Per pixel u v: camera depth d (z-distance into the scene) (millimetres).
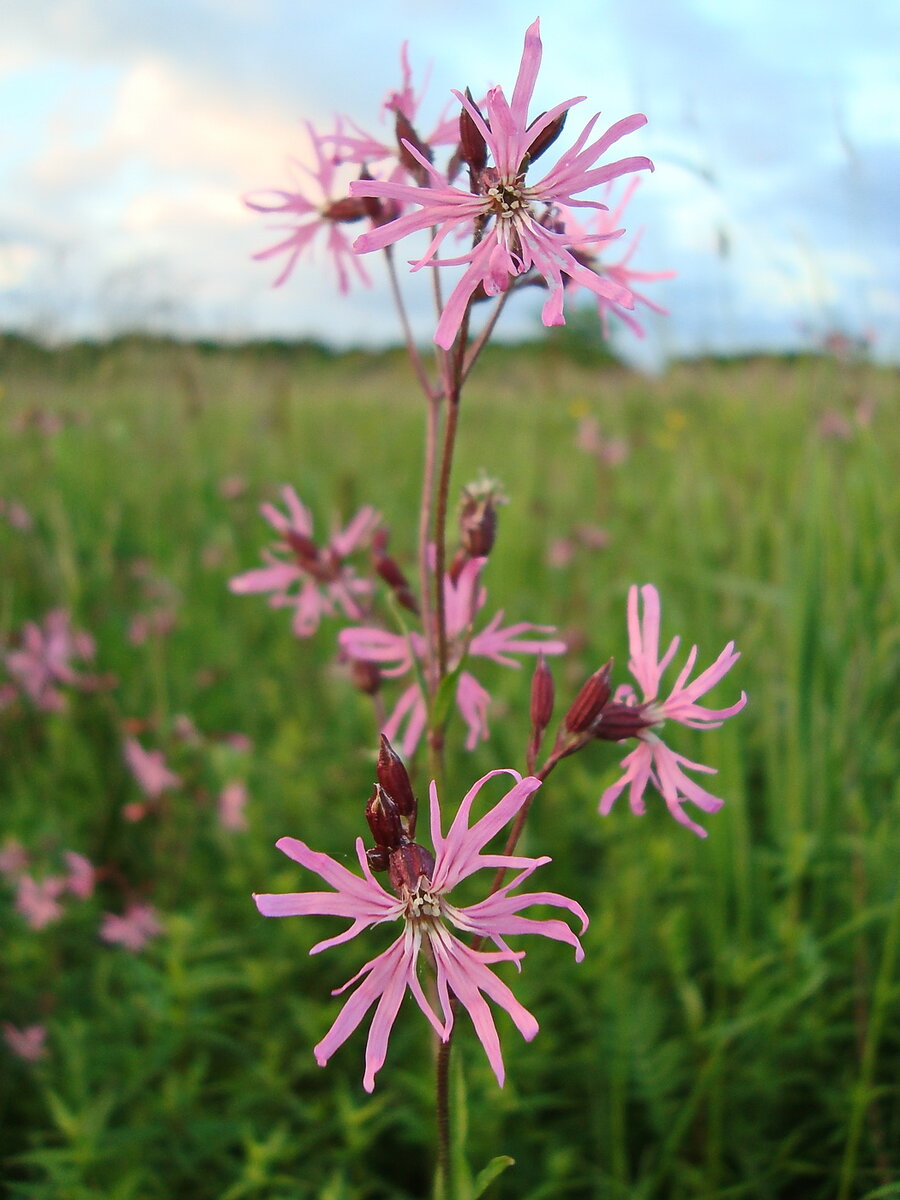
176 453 569
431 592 158
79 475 516
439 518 143
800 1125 207
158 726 303
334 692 357
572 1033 226
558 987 218
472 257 115
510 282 139
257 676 392
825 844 244
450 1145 125
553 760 131
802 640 256
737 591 333
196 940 247
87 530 448
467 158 118
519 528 439
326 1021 218
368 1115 189
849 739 260
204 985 213
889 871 233
